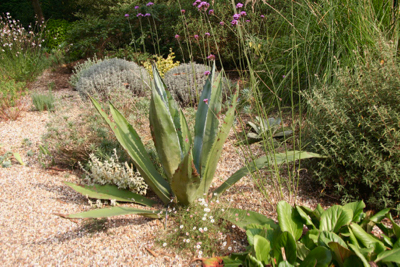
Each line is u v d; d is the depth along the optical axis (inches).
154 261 86.4
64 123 156.6
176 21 285.6
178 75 213.0
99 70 237.1
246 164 115.2
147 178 104.7
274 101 178.5
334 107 108.8
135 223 102.8
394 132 92.6
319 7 162.9
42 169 143.7
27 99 249.4
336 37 153.3
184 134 112.6
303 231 91.1
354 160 99.5
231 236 94.2
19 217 109.8
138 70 243.9
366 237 75.9
